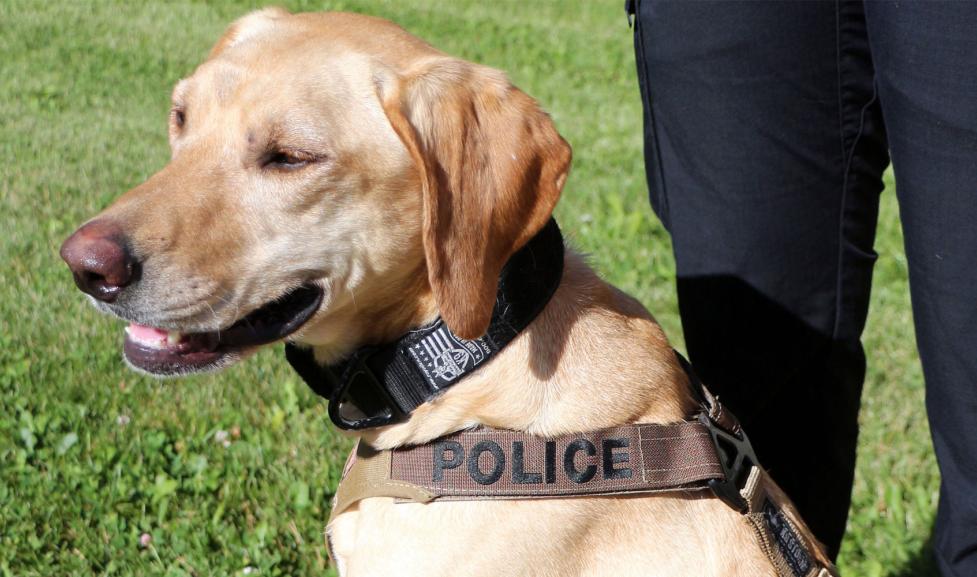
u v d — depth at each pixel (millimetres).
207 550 3447
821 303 2779
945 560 2531
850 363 2883
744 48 2559
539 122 2264
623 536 2242
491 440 2195
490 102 2246
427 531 2182
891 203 7664
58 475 3729
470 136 2207
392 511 2230
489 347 2236
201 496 3723
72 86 8930
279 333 2354
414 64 2271
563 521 2186
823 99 2582
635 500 2262
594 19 14664
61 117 8078
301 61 2316
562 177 2266
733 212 2719
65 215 6078
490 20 13656
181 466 3826
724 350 2887
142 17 11492
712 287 2828
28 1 11586
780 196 2672
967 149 2203
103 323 4836
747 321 2818
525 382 2236
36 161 6973
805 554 2391
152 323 2199
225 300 2248
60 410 4082
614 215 6664
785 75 2559
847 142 2635
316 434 4105
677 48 2674
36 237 5734
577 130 9102
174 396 4285
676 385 2410
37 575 3311
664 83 2756
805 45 2535
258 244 2273
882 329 5453
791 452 2990
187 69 9797
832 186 2674
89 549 3412
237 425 4129
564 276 2406
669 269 5863
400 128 2174
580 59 12227
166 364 2322
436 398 2250
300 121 2250
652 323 2494
